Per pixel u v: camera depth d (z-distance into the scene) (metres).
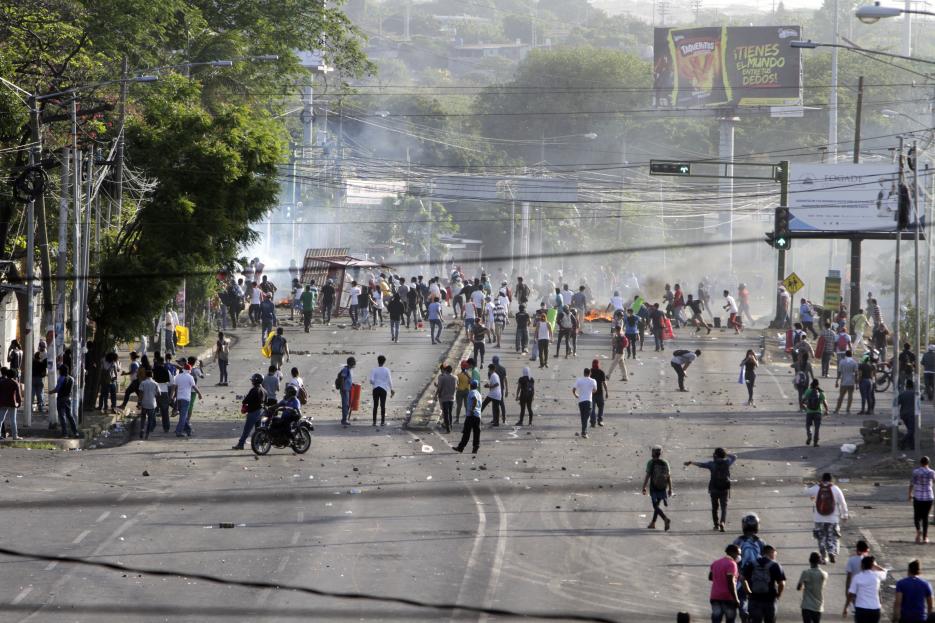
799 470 74.69
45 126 94.00
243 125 94.19
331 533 55.72
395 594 45.66
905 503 66.06
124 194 103.88
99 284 91.56
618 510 62.50
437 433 87.00
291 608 43.41
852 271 141.00
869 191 139.00
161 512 59.47
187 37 134.12
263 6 148.88
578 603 45.19
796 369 96.81
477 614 43.34
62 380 81.50
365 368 113.81
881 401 103.56
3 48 94.88
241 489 66.00
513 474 71.88
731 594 41.25
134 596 44.41
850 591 41.91
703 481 70.88
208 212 92.00
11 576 46.72
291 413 78.12
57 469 70.69
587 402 84.81
